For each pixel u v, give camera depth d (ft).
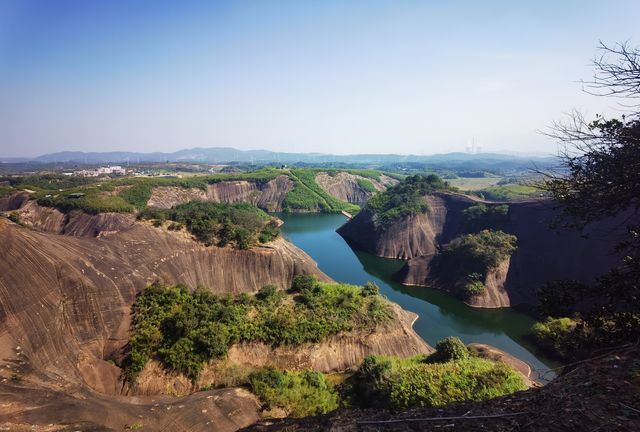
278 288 150.41
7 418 58.95
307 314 120.47
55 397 68.13
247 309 119.14
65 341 90.07
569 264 174.70
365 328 119.55
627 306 33.91
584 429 24.23
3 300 81.05
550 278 177.68
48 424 60.95
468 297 181.27
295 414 86.28
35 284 91.20
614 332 33.27
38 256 97.91
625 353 31.71
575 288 35.40
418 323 159.94
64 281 99.04
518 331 152.87
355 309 124.57
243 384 95.66
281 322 113.70
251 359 106.32
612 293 32.86
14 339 77.71
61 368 83.46
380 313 125.90
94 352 95.81
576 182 34.86
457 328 155.74
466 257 198.59
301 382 98.94
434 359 106.32
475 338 146.51
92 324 99.14
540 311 37.91
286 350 109.50
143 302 111.96
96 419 66.85
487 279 184.85
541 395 30.68
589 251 170.19
